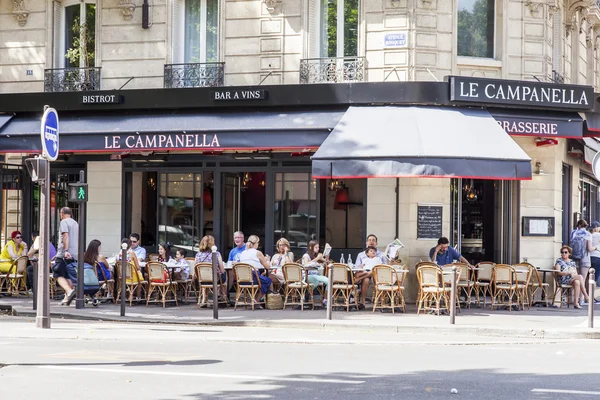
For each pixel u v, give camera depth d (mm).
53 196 23656
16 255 22172
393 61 20734
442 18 20906
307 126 20359
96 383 9672
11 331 14875
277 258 20594
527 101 20422
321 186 21656
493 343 14586
